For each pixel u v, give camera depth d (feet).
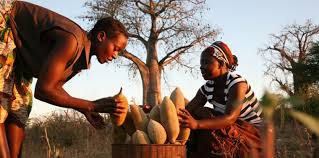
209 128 9.34
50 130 44.27
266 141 1.64
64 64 8.02
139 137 8.75
